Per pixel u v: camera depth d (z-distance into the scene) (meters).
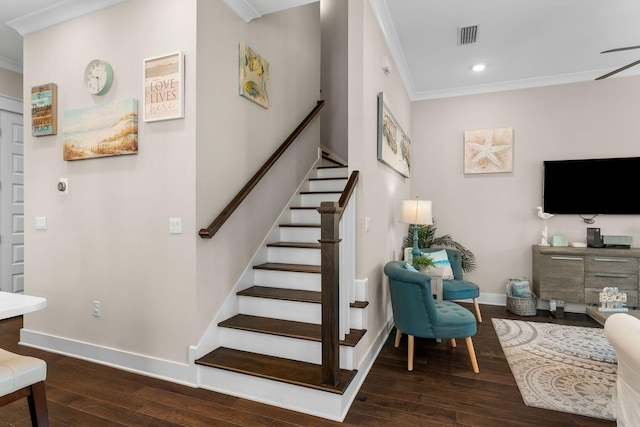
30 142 3.08
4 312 1.44
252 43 3.05
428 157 5.11
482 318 4.13
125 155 2.62
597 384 2.52
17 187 4.17
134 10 2.57
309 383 2.11
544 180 4.56
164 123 2.48
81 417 2.06
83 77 2.79
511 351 3.13
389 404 2.24
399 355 3.04
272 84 3.38
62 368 2.68
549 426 2.02
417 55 3.99
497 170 4.78
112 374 2.59
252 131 3.06
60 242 2.94
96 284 2.78
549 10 3.13
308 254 3.15
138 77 2.56
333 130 4.78
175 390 2.37
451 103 5.01
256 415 2.10
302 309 2.67
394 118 3.80
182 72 2.38
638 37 3.56
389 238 3.73
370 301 2.89
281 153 3.34
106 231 2.72
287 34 3.65
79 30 2.82
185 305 2.44
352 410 2.17
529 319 4.10
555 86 4.57
